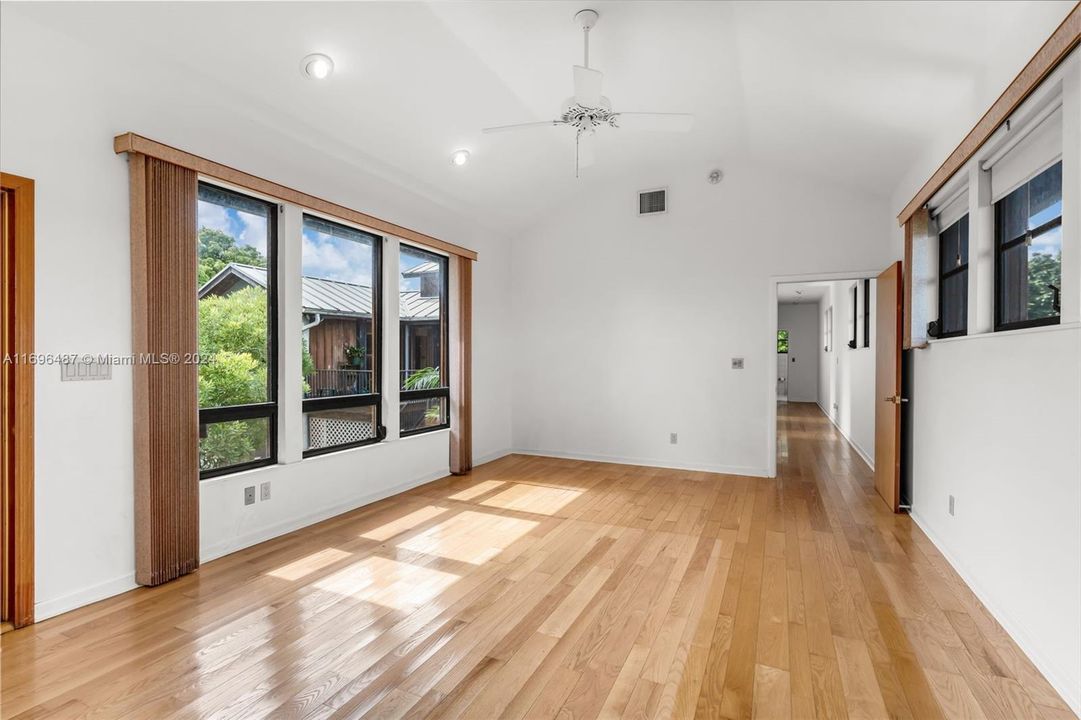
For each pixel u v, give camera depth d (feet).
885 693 6.46
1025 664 7.08
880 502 14.73
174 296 9.59
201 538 10.46
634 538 11.87
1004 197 9.00
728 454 18.13
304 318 13.06
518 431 21.40
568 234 20.35
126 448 9.17
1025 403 7.59
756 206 17.69
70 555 8.45
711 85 12.73
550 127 14.92
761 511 13.85
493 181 17.10
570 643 7.59
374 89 11.54
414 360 16.85
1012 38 7.77
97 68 8.66
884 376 14.94
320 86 10.99
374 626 8.03
